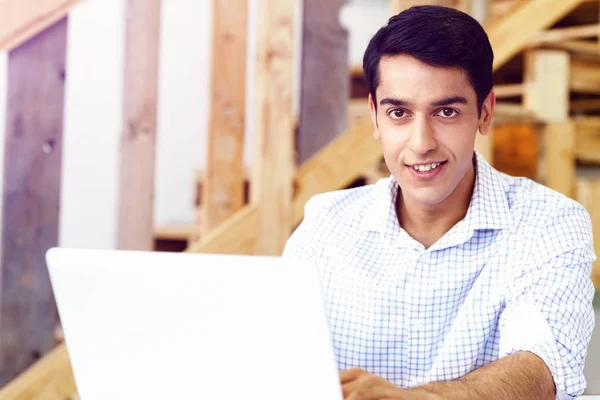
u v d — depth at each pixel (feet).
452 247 4.18
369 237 4.47
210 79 7.82
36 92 7.45
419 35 3.65
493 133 10.29
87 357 3.02
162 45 11.18
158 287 2.80
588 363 9.23
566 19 10.73
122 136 7.64
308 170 8.20
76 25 10.50
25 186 7.47
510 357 3.58
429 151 3.75
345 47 8.68
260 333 2.71
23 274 7.52
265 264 2.66
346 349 4.30
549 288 3.84
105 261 2.88
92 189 10.74
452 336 4.06
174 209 11.33
